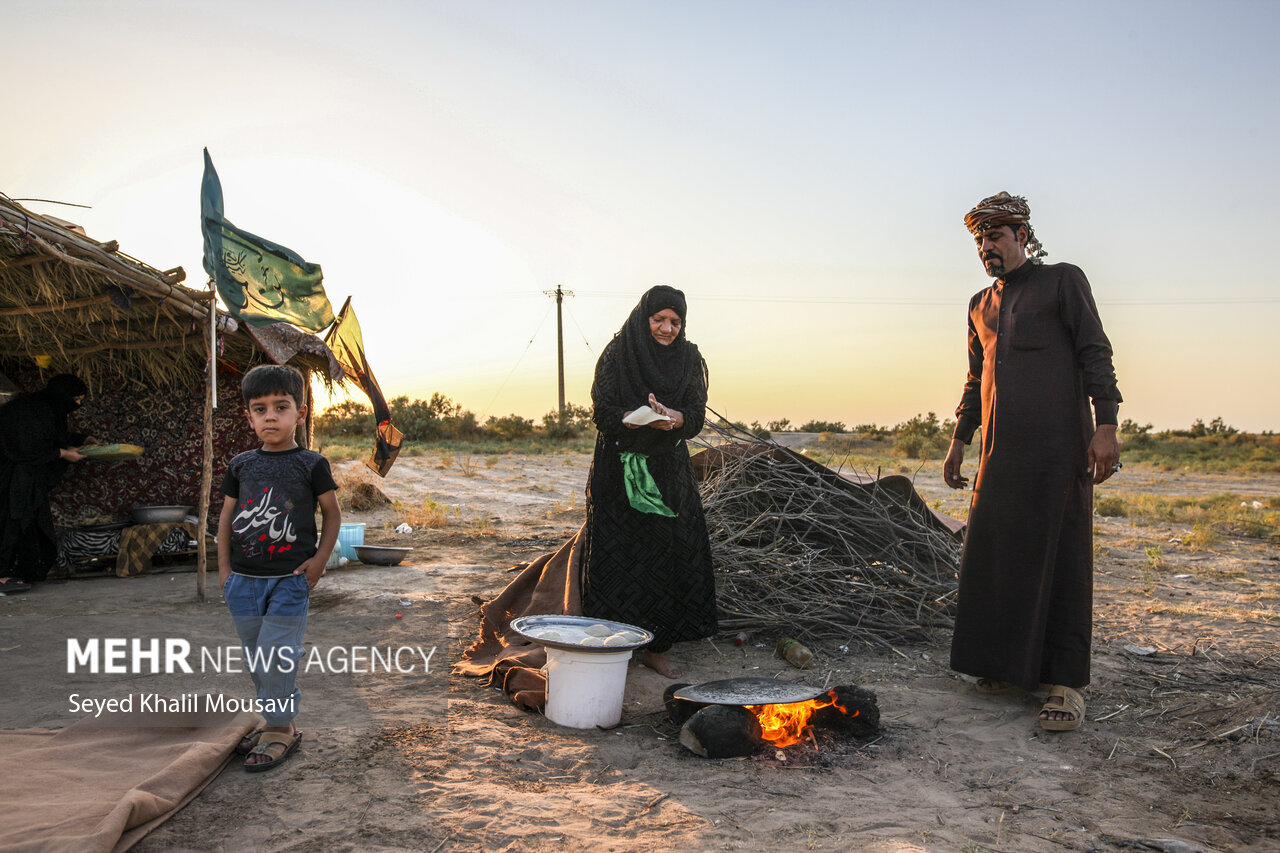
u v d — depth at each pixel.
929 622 5.46
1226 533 12.41
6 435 6.99
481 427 49.41
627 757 3.29
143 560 7.66
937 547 5.89
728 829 2.64
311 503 3.11
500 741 3.38
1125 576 8.37
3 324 7.07
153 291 6.21
